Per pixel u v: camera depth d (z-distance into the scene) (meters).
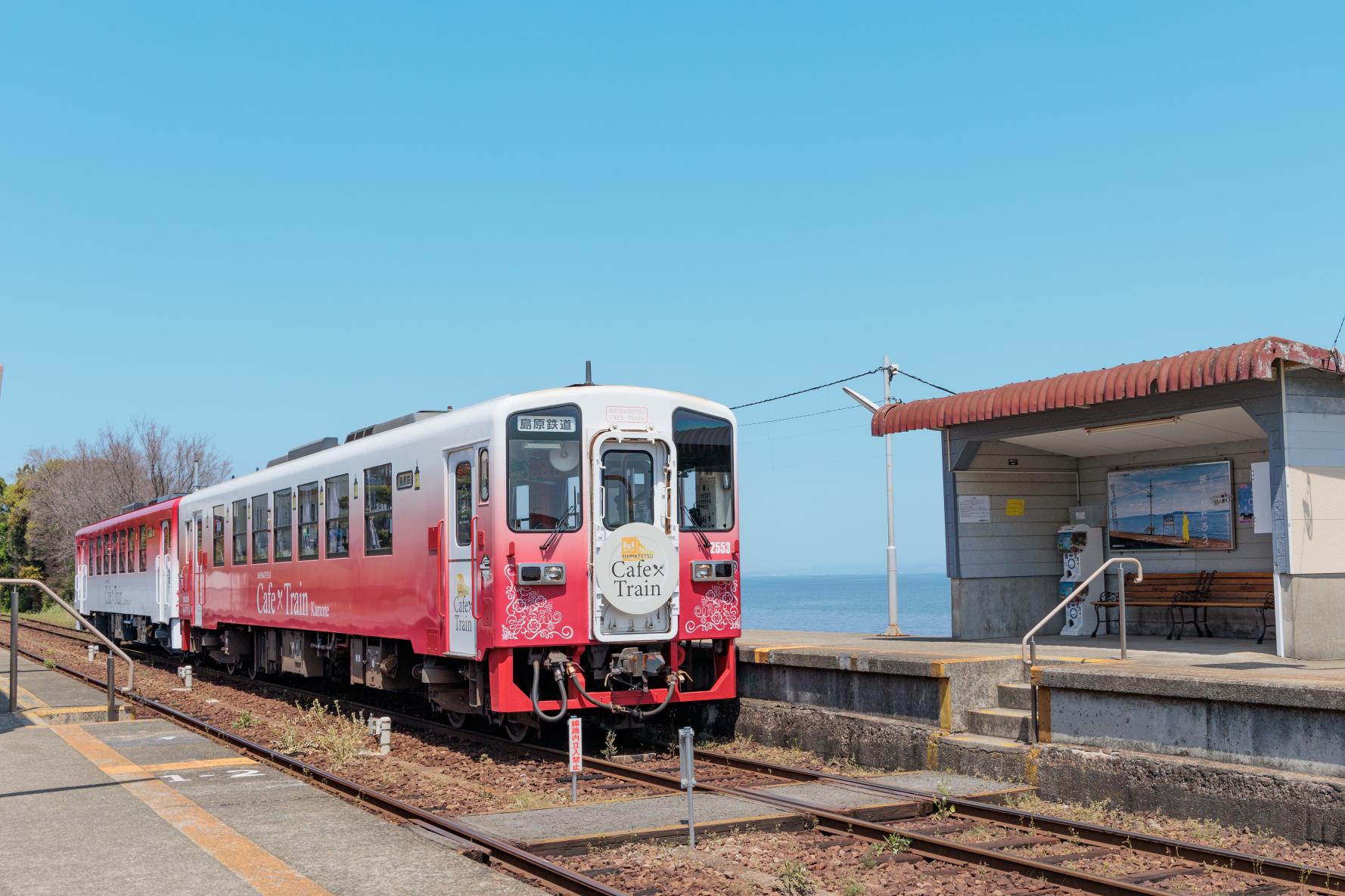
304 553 16.58
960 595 14.91
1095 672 9.06
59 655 27.52
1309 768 7.73
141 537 26.64
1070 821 7.93
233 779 9.41
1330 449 11.40
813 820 8.34
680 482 12.02
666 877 7.10
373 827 7.58
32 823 7.64
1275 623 13.52
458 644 11.91
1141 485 15.04
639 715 11.73
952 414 14.22
